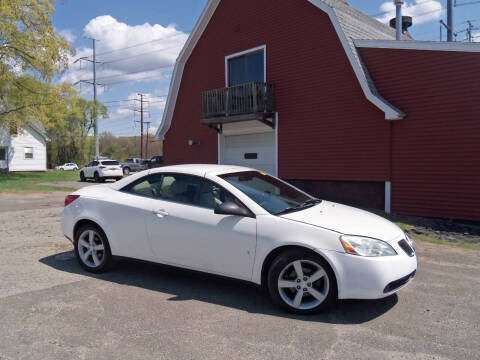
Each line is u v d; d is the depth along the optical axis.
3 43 23.14
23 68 24.06
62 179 28.30
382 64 10.94
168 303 4.14
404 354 3.06
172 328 3.53
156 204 4.75
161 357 3.03
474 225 9.16
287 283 3.85
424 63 10.12
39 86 25.06
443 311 3.92
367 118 11.20
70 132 53.28
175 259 4.58
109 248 5.07
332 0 14.03
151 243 4.71
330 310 3.93
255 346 3.19
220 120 14.31
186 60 16.61
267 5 13.71
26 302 4.15
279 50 13.38
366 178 11.27
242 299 4.26
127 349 3.15
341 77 11.76
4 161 33.75
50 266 5.52
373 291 3.59
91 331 3.47
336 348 3.15
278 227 3.95
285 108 13.28
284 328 3.53
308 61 12.58
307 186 12.76
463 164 9.54
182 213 4.52
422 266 5.61
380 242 3.77
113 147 78.00
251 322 3.66
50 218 9.95
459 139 9.59
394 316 3.79
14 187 20.17
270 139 14.23
